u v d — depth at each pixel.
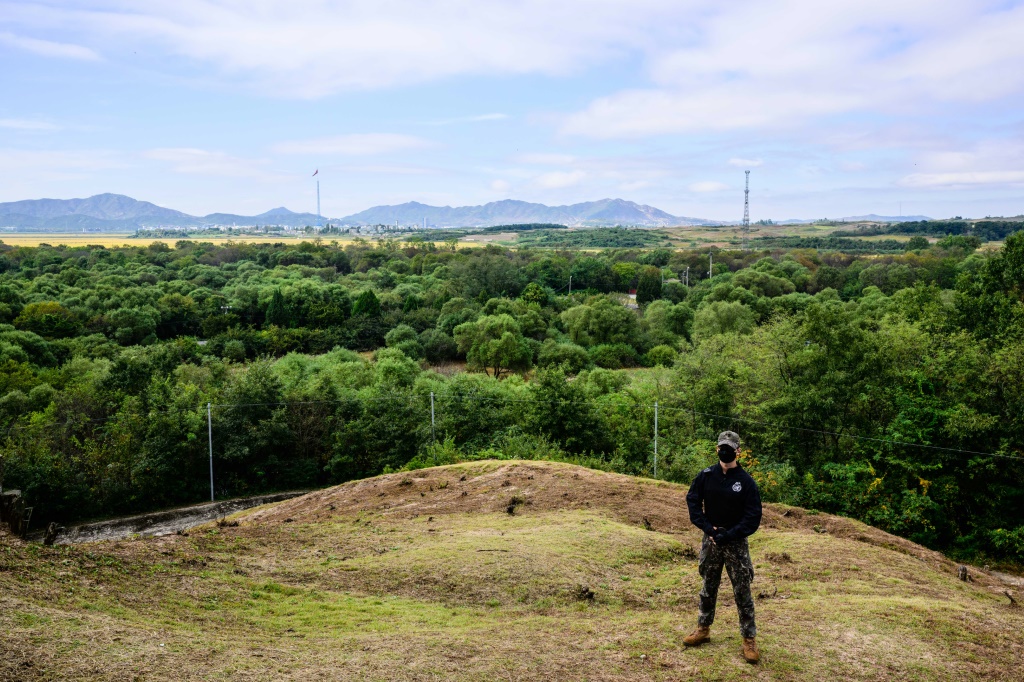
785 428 33.31
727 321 77.38
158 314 81.94
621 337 86.38
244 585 10.78
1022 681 7.61
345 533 15.89
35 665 6.11
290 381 56.59
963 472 27.00
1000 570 23.52
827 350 32.88
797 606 9.84
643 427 41.84
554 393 38.38
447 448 35.12
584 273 123.62
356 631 8.88
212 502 39.16
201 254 146.88
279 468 42.59
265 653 7.47
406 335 84.69
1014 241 43.56
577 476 21.41
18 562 9.09
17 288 86.44
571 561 12.59
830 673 7.44
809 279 110.12
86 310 78.06
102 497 37.00
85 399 43.78
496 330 79.31
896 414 31.39
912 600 10.41
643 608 10.52
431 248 173.12
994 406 29.11
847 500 25.94
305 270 125.25
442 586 11.43
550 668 7.41
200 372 56.22
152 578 10.16
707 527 7.52
